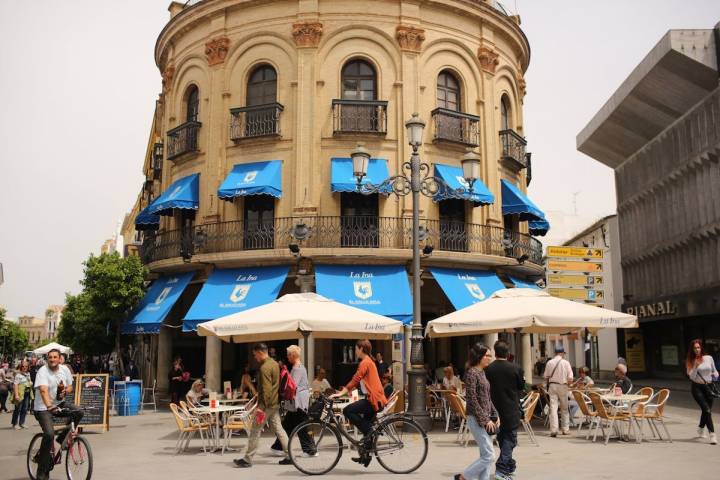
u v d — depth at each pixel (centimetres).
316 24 2114
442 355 2342
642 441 1263
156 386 2267
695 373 1259
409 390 1427
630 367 3722
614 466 986
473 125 2222
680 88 2977
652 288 3572
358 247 1973
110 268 2381
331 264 1989
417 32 2155
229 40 2212
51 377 908
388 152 2094
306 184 2047
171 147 2333
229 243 2080
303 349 2009
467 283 2044
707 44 2772
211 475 955
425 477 916
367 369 970
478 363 823
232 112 2141
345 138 2077
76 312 3753
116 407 1952
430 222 2069
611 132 3703
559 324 1369
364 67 2155
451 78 2258
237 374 2266
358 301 1872
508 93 2448
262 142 2111
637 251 3728
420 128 1490
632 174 3797
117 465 1055
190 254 2052
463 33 2269
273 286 1930
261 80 2188
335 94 2111
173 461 1093
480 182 2141
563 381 1374
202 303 1950
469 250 2114
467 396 814
